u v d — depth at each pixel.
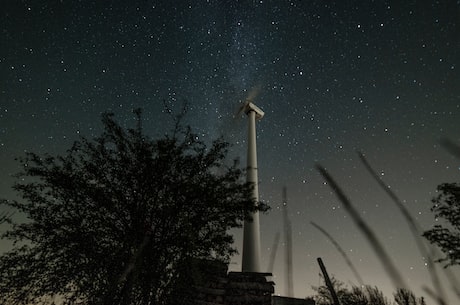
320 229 1.62
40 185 6.91
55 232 6.50
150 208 7.11
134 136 7.84
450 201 10.05
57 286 6.17
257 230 16.66
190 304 7.44
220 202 7.39
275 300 9.38
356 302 13.00
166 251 6.86
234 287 8.33
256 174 18.23
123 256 6.54
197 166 7.77
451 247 9.20
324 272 6.15
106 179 7.25
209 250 7.24
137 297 6.61
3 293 5.98
